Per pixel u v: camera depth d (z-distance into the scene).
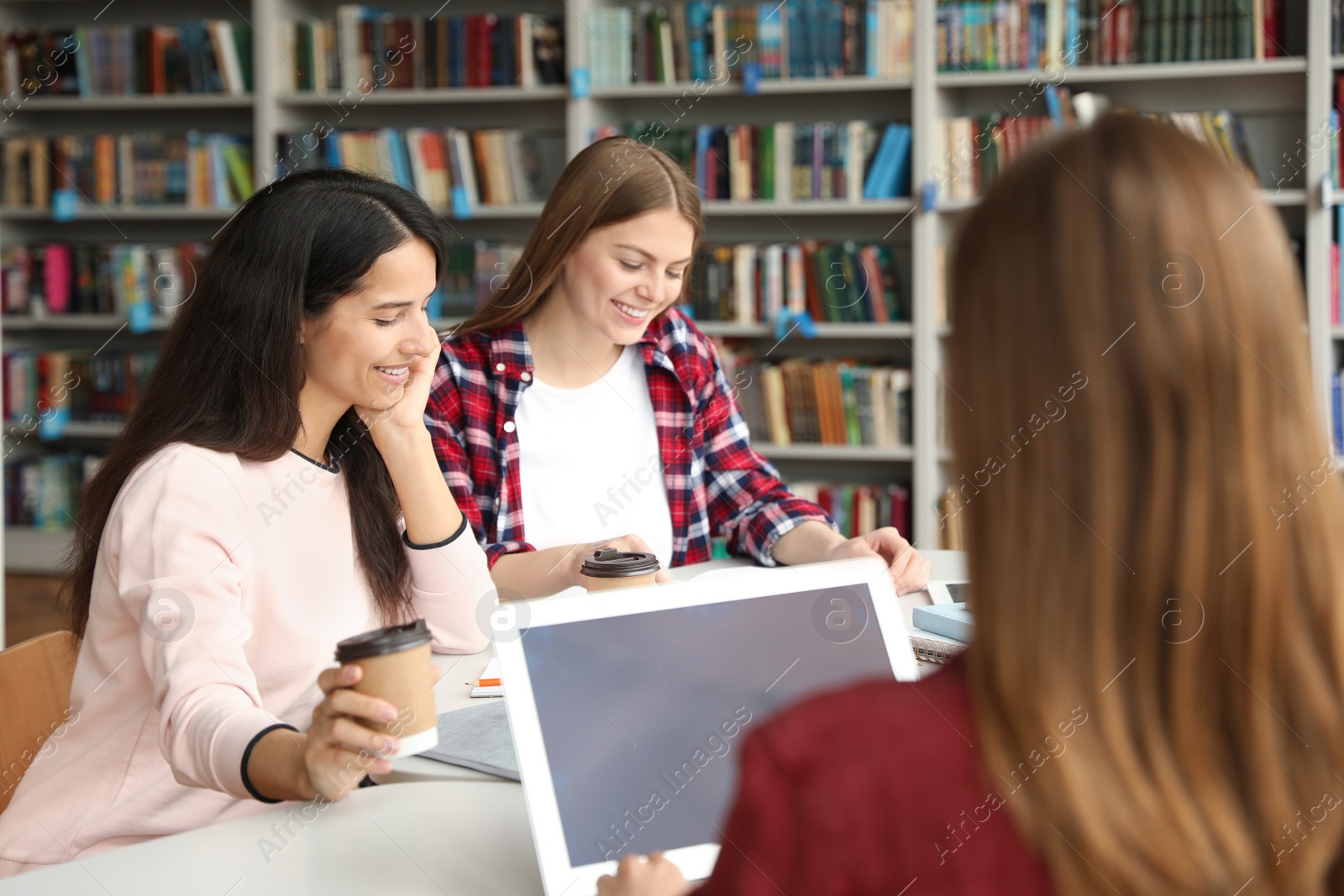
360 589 1.37
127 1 4.30
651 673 0.86
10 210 4.26
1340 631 0.50
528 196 3.92
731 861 0.53
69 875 0.85
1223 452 0.49
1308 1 3.25
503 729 1.11
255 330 1.23
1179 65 3.35
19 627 3.69
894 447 3.72
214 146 4.12
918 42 3.52
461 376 1.81
